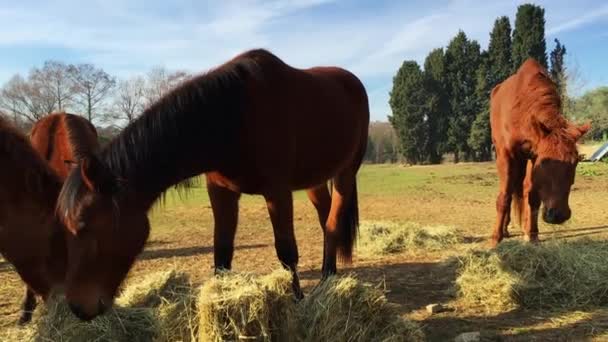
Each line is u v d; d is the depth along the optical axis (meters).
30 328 3.17
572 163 4.64
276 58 3.88
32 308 3.75
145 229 2.84
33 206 3.00
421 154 41.31
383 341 2.91
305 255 6.14
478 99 39.31
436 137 40.94
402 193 14.02
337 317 2.91
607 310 3.73
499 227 5.71
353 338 2.90
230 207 3.79
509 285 3.95
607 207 9.87
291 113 3.75
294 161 3.86
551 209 4.65
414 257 5.88
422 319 3.68
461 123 39.84
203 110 3.24
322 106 4.13
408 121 40.97
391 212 10.16
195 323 2.77
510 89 5.59
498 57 39.06
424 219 9.09
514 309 3.84
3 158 2.95
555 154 4.65
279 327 2.82
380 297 3.03
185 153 3.19
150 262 5.87
